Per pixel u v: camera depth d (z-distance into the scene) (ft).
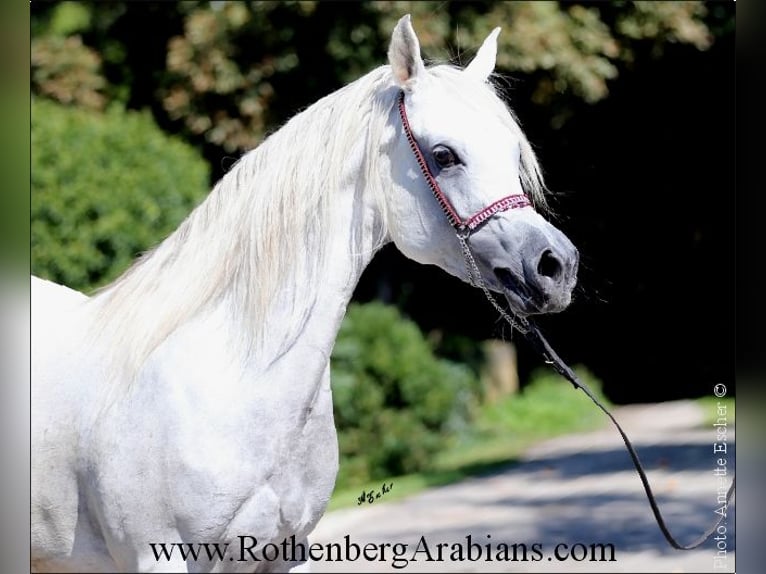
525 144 15.08
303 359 14.73
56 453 15.35
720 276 60.54
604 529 32.45
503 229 14.20
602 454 46.34
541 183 15.30
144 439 14.40
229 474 14.23
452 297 62.69
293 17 49.29
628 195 60.29
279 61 49.96
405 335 48.16
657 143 60.03
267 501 14.56
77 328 16.06
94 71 52.85
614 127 59.72
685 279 62.49
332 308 14.92
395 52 14.78
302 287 14.82
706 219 60.44
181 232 15.49
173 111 51.67
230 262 14.94
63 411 15.33
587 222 58.80
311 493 15.24
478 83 15.05
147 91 55.47
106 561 15.70
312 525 15.49
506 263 14.16
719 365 61.26
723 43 57.77
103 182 36.24
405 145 14.82
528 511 35.81
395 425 45.88
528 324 15.14
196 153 46.24
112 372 14.97
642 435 50.72
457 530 33.47
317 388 14.92
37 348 16.05
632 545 30.17
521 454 48.93
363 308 48.93
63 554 15.79
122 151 37.37
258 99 50.37
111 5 55.47
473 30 47.96
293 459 14.83
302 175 14.88
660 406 61.52
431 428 48.93
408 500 39.32
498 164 14.43
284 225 14.79
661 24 52.85
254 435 14.42
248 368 14.55
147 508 14.40
